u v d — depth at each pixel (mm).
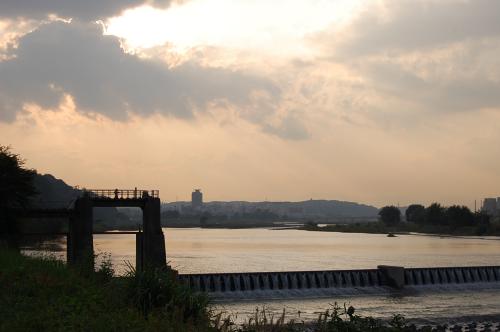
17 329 20594
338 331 24484
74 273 35688
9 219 86000
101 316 22797
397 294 81562
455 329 56031
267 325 23469
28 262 38656
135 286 27734
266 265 127000
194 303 26672
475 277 91625
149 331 21625
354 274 84688
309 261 138250
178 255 155250
